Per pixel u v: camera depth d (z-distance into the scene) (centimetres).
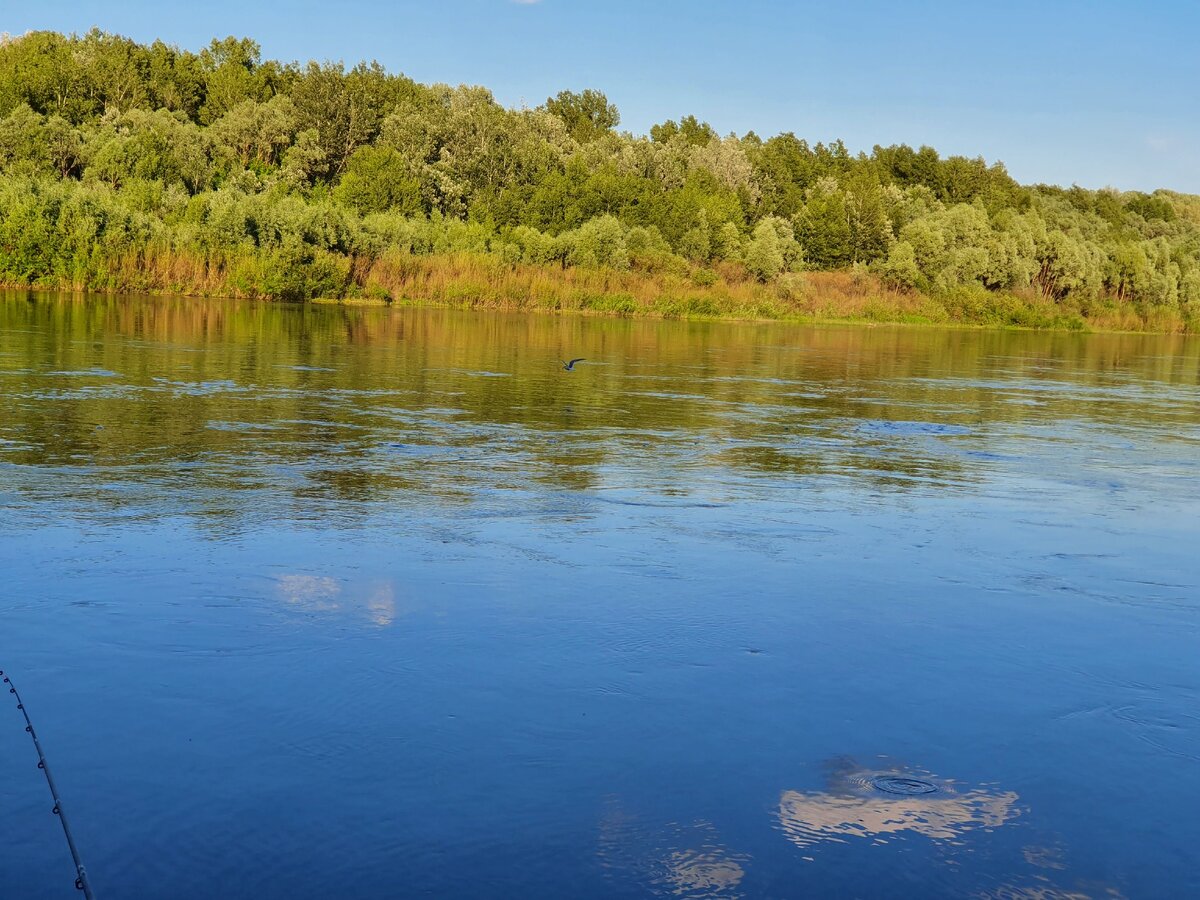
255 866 370
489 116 7844
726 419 1600
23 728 468
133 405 1421
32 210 4400
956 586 755
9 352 1988
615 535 853
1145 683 582
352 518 866
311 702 506
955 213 7925
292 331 2945
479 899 357
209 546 762
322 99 7606
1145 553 877
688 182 8181
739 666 580
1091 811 438
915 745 493
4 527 787
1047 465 1321
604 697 529
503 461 1156
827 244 7812
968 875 387
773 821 418
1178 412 2042
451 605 657
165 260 4578
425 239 5553
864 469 1227
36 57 8094
